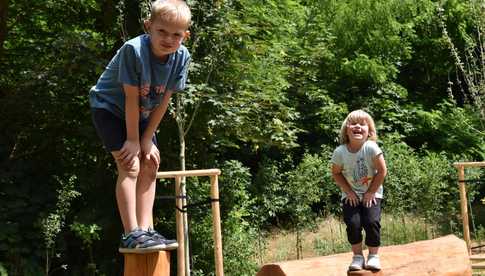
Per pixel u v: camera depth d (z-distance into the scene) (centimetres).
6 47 883
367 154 490
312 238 959
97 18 839
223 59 695
